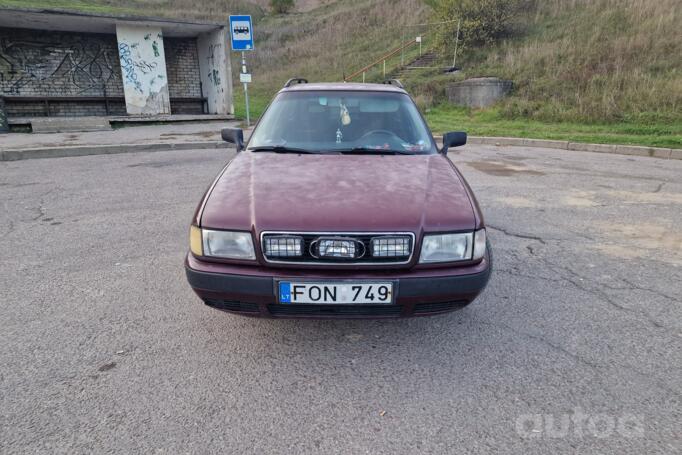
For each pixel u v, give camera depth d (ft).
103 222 15.89
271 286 7.30
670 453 6.10
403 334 9.04
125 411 6.80
